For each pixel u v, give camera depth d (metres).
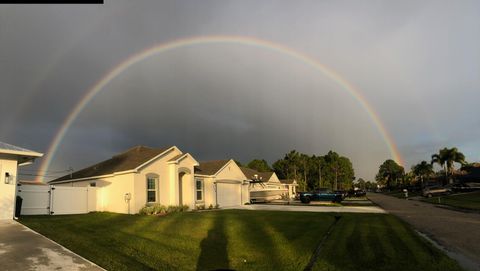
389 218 19.19
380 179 158.62
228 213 22.91
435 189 50.94
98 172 26.28
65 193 22.12
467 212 23.77
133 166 23.66
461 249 10.29
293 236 12.70
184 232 13.49
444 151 74.94
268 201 45.88
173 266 8.30
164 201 25.41
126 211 22.94
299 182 89.38
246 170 52.84
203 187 30.78
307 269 8.11
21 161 18.16
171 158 26.64
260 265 8.46
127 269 7.68
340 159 118.12
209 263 8.66
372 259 8.98
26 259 7.99
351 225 15.98
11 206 15.77
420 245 10.77
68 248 9.42
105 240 11.15
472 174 69.06
